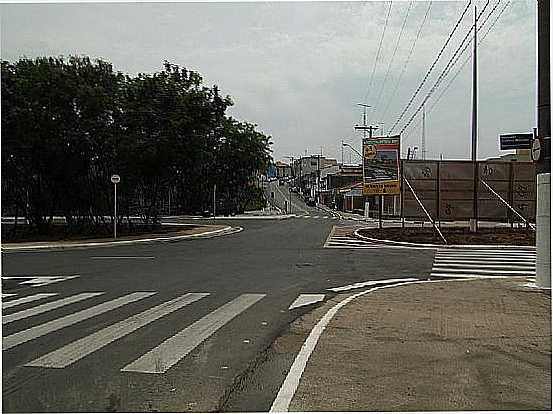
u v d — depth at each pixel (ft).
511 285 43.21
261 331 29.45
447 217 99.35
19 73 95.91
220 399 19.51
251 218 189.98
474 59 96.73
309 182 488.85
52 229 115.34
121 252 74.74
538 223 41.81
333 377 21.57
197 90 106.22
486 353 24.64
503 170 99.40
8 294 41.52
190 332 29.22
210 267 57.77
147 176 106.93
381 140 100.01
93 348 25.98
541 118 40.34
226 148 195.72
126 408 18.67
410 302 36.32
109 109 100.99
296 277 50.52
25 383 21.08
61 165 102.01
